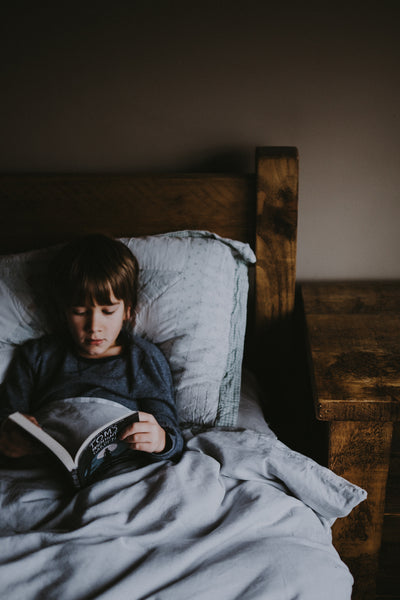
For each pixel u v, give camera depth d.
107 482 0.92
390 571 1.20
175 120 1.39
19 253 1.29
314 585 0.79
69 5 1.29
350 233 1.46
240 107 1.36
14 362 1.17
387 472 1.06
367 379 1.05
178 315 1.17
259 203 1.30
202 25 1.30
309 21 1.28
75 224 1.38
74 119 1.39
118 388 1.10
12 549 0.81
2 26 1.31
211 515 0.89
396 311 1.32
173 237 1.27
